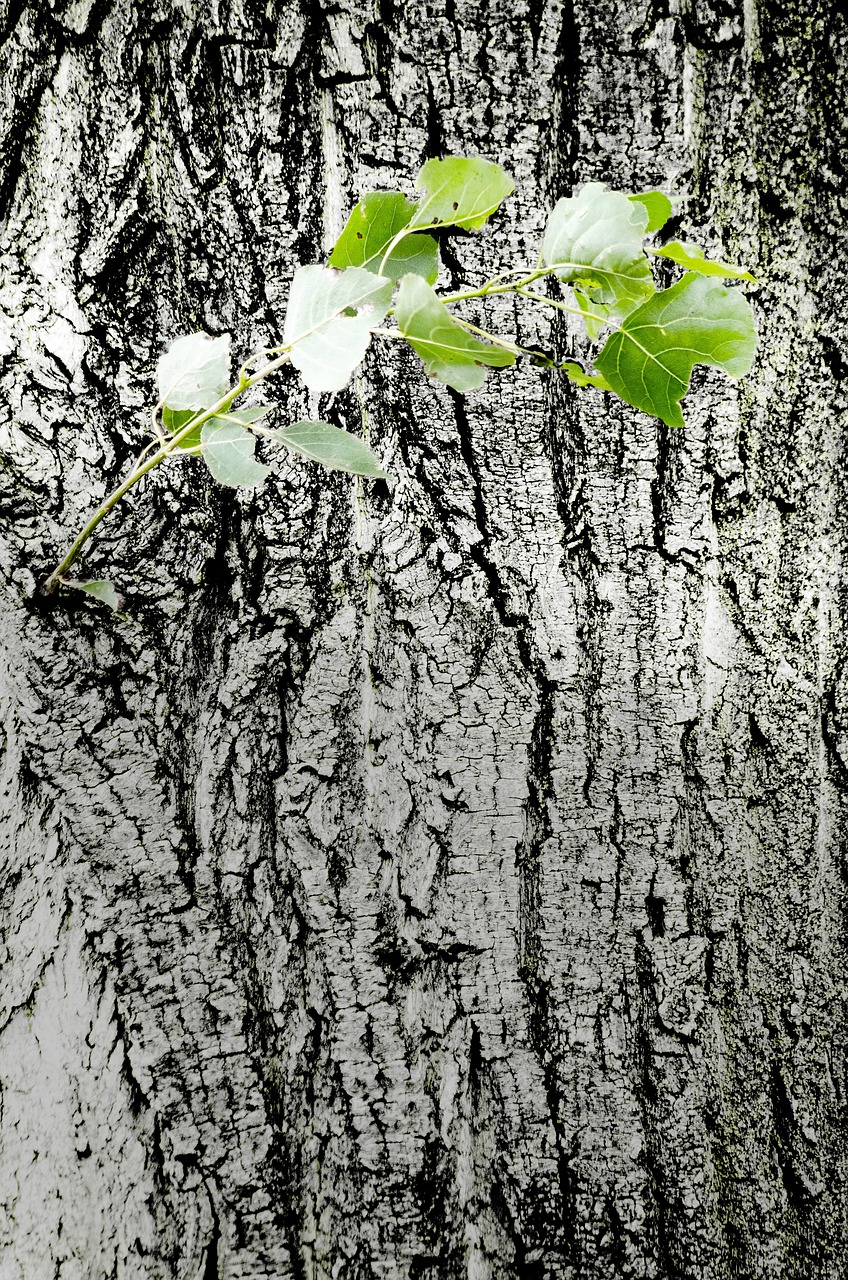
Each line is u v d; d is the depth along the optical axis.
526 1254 1.58
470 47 1.59
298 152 1.59
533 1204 1.59
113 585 1.58
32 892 1.57
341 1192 1.58
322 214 1.59
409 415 1.60
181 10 1.58
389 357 1.59
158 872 1.58
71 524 1.58
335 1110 1.58
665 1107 1.60
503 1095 1.59
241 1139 1.57
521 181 1.60
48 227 1.58
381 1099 1.58
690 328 1.47
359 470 1.49
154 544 1.58
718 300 1.47
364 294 1.47
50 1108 1.56
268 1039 1.58
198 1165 1.57
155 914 1.58
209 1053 1.57
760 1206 1.60
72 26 1.58
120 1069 1.57
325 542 1.59
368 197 1.50
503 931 1.60
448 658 1.60
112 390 1.58
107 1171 1.56
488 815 1.60
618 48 1.60
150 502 1.58
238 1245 1.56
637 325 1.48
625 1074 1.60
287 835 1.59
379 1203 1.58
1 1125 1.55
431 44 1.59
